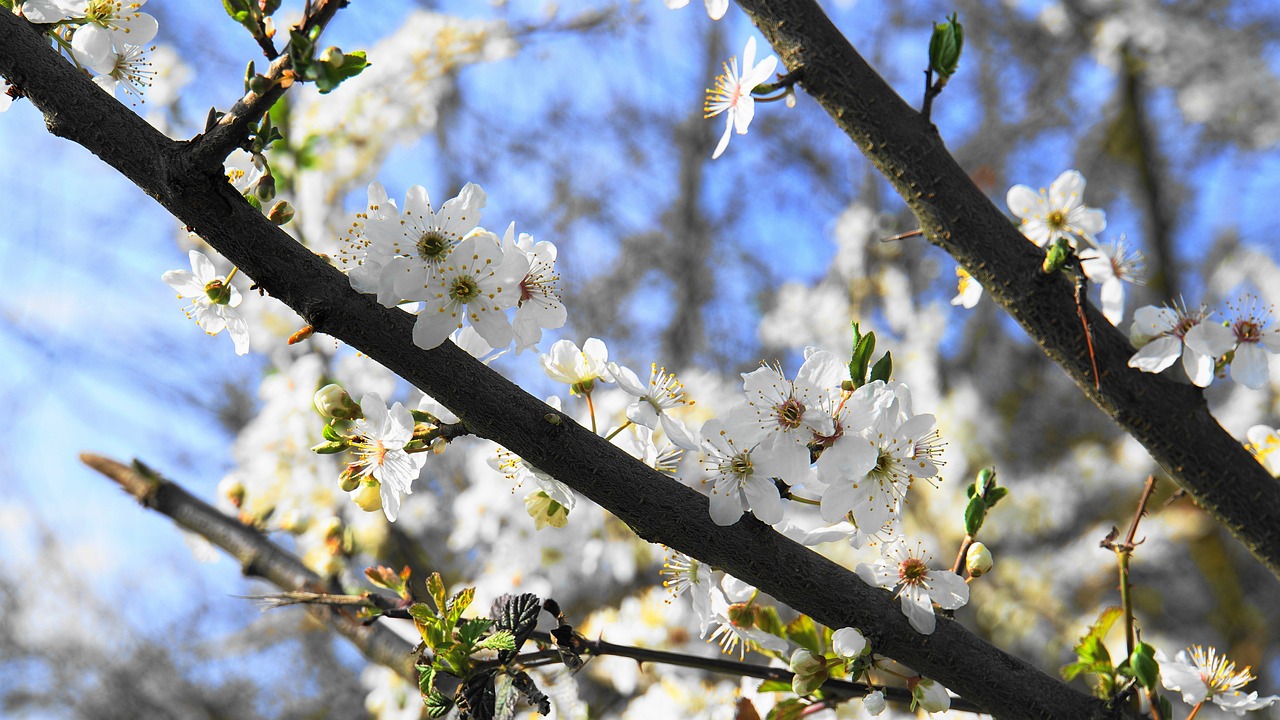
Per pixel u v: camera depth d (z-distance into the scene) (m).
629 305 2.52
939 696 0.71
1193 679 0.75
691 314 2.43
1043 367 2.15
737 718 0.75
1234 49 2.02
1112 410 0.75
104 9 0.72
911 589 0.70
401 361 0.68
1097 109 2.23
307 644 2.39
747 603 0.74
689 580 0.74
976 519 0.71
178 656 2.56
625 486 0.68
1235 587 1.79
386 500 0.70
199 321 0.73
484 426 0.68
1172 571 1.81
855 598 0.70
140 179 0.67
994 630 1.58
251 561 0.83
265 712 2.43
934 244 0.75
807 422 0.69
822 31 0.75
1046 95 2.27
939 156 0.75
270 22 0.67
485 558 1.52
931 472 0.70
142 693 2.51
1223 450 0.74
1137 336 0.75
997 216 0.75
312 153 1.19
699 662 0.73
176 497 0.85
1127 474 1.71
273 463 1.15
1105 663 0.74
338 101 1.29
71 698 2.56
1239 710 0.75
